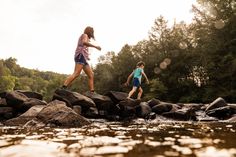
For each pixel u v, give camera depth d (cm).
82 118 703
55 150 297
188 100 4003
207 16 3875
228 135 436
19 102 889
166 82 4616
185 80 4291
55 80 10356
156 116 1037
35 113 748
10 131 543
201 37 3862
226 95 3356
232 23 3553
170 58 4778
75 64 976
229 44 3538
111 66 6925
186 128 592
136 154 270
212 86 3650
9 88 12238
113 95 1056
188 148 302
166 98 4519
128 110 996
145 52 5825
